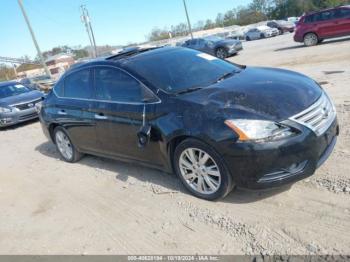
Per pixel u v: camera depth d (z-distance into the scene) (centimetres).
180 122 399
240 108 370
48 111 643
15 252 402
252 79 441
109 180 541
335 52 1362
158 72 468
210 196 411
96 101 527
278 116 353
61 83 623
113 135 510
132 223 410
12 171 693
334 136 400
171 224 391
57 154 739
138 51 554
